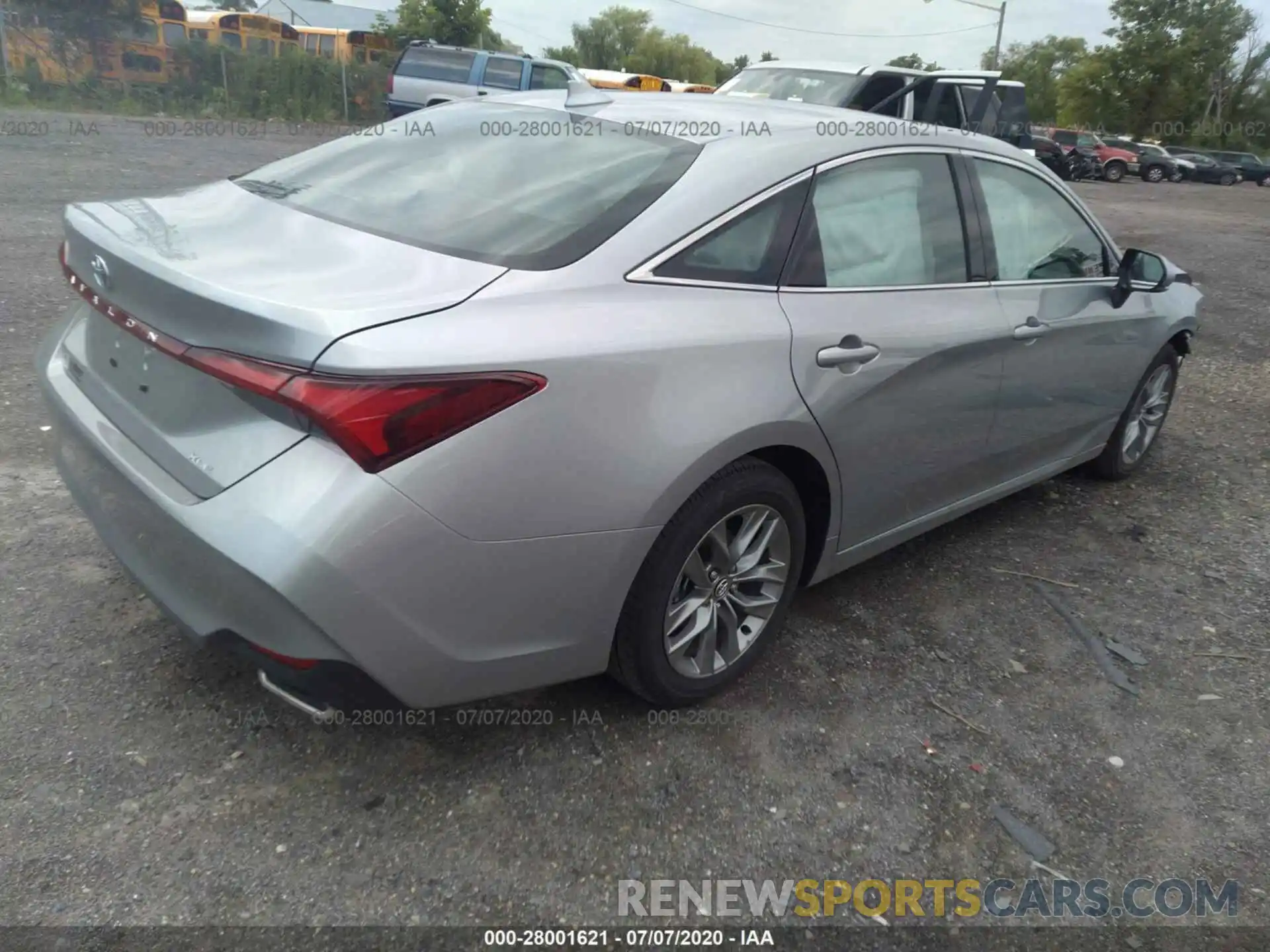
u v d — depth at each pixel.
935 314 3.20
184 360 2.11
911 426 3.19
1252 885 2.42
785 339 2.68
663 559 2.50
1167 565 4.04
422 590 2.09
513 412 2.12
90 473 2.48
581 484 2.24
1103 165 34.00
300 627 2.02
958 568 3.88
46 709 2.60
